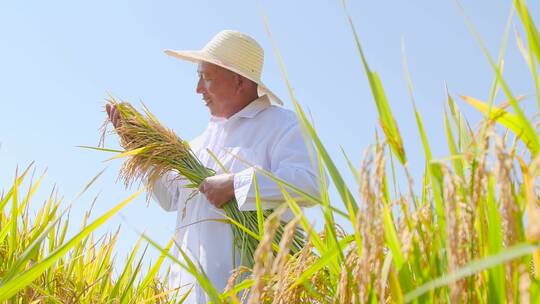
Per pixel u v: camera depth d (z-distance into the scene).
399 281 1.34
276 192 3.58
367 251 1.22
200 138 4.30
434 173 1.43
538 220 0.85
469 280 1.29
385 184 1.59
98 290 3.31
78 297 2.87
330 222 1.56
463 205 1.22
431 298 1.34
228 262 3.70
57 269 3.03
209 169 3.95
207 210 3.84
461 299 1.25
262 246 1.15
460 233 1.22
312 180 3.62
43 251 3.07
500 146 1.16
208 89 4.19
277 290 1.61
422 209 1.41
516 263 1.20
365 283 1.23
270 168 3.89
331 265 1.69
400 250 1.34
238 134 4.04
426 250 1.38
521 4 1.36
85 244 3.32
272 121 4.00
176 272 3.85
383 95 1.41
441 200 1.43
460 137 1.60
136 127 3.84
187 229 3.93
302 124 1.59
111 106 3.96
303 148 3.81
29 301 2.66
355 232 1.47
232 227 3.70
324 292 1.77
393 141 1.37
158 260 2.89
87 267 3.34
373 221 1.24
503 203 1.11
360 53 1.45
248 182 3.59
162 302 3.31
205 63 4.19
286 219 3.57
